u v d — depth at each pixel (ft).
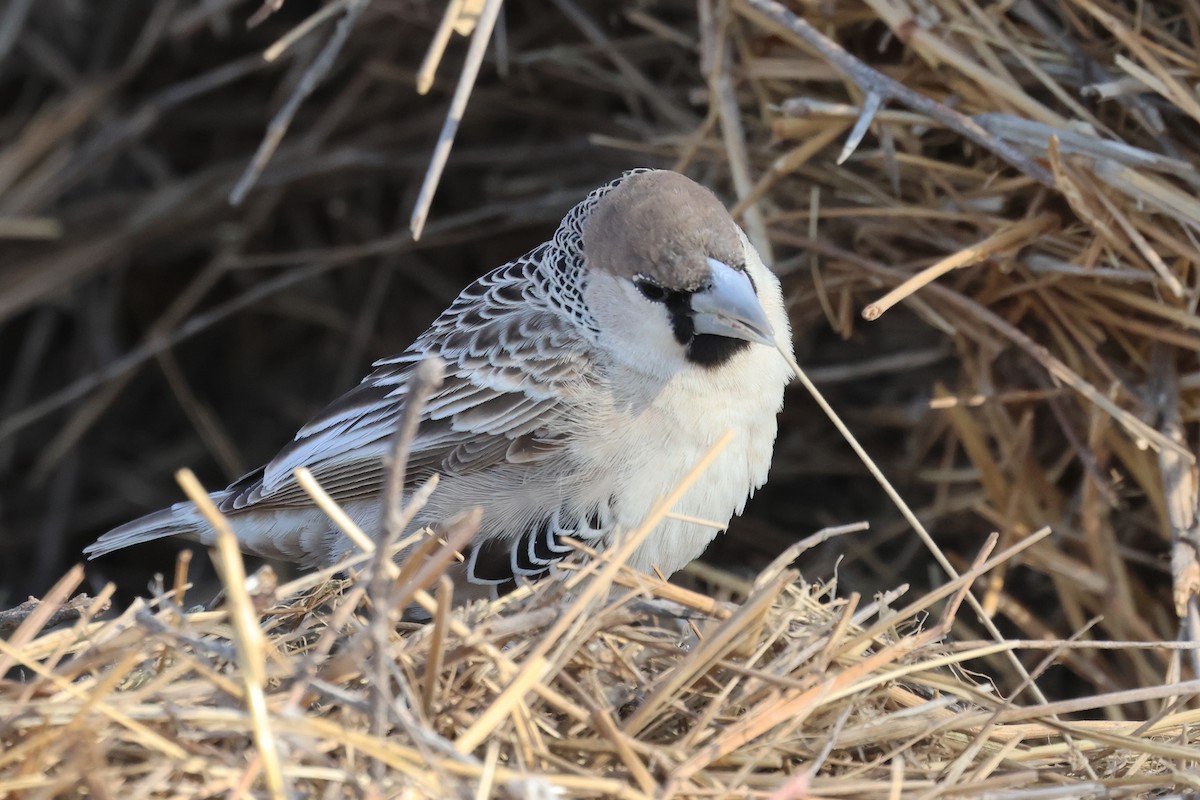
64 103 40.55
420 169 39.27
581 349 24.53
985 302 29.76
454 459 25.22
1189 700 23.63
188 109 41.19
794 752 19.54
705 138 32.30
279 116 28.43
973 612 31.14
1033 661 29.43
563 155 37.68
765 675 19.70
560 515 24.81
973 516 32.78
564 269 25.48
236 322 42.06
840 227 31.01
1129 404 28.55
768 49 30.83
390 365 26.96
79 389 37.78
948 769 20.10
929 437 33.47
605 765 19.10
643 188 24.57
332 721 18.21
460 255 40.32
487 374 25.17
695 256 23.41
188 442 41.98
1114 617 28.55
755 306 22.95
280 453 26.91
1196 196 26.48
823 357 35.32
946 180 29.35
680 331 23.79
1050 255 28.53
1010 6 28.19
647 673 20.71
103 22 41.57
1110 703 20.53
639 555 24.58
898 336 34.14
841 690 19.95
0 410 41.55
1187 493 26.73
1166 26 27.37
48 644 20.12
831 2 29.48
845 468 35.32
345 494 26.05
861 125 27.32
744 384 24.35
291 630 22.09
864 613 21.72
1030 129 27.22
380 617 17.37
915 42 28.09
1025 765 20.43
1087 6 27.20
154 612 27.50
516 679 18.52
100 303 41.42
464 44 38.47
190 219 39.86
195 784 17.76
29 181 39.91
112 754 18.16
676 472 24.40
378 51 39.01
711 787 18.71
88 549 27.78
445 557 18.37
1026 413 30.07
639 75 35.65
